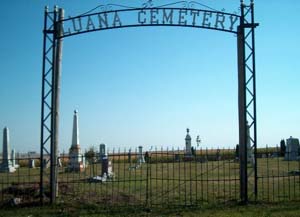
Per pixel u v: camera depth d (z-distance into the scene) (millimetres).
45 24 14117
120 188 17953
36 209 13039
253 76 14047
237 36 14297
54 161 13906
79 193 15742
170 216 11969
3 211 12906
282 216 11625
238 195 15492
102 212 12562
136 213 12422
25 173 27641
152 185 19172
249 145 26719
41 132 13938
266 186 18375
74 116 29625
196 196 15094
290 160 34531
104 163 23344
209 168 28953
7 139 30484
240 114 14148
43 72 14078
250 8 14156
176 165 32656
